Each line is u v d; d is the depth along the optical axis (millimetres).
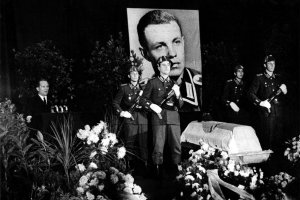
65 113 5086
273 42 7328
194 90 6824
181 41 6750
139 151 5578
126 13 6688
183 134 6391
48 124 4930
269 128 6352
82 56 6500
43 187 3762
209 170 4066
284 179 4293
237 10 7422
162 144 5152
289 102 7066
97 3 6586
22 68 5922
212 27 7301
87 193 3516
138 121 5562
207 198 3910
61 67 6109
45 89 5625
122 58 6223
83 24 6527
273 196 4203
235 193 4227
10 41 6066
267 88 6359
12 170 4375
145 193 4547
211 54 7094
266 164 5453
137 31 6555
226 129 5535
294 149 5230
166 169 5512
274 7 7473
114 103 5578
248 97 6418
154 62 6578
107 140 4078
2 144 4176
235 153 5238
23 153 4148
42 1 6289
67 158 4020
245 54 7414
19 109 5859
